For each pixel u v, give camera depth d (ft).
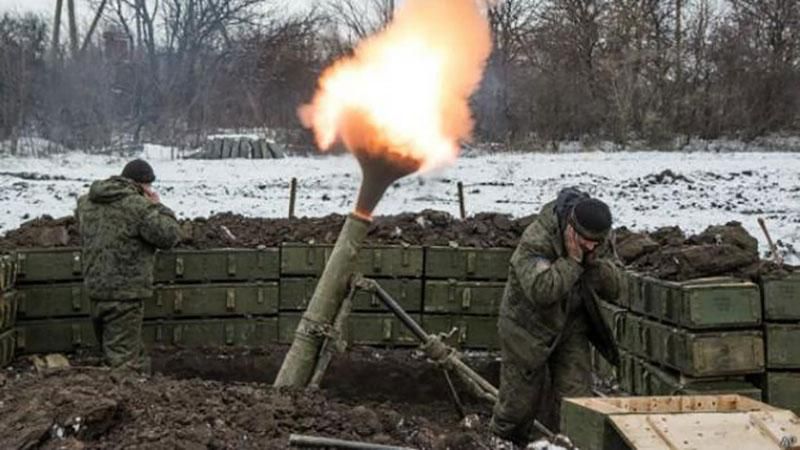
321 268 27.76
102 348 25.25
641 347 22.03
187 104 121.60
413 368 26.73
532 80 106.93
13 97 97.14
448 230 28.81
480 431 16.37
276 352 27.35
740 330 19.71
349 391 26.58
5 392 15.17
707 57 112.78
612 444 12.62
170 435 13.42
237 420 14.35
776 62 111.55
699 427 12.21
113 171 72.79
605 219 16.40
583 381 17.85
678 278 21.39
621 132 106.32
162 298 27.27
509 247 28.02
